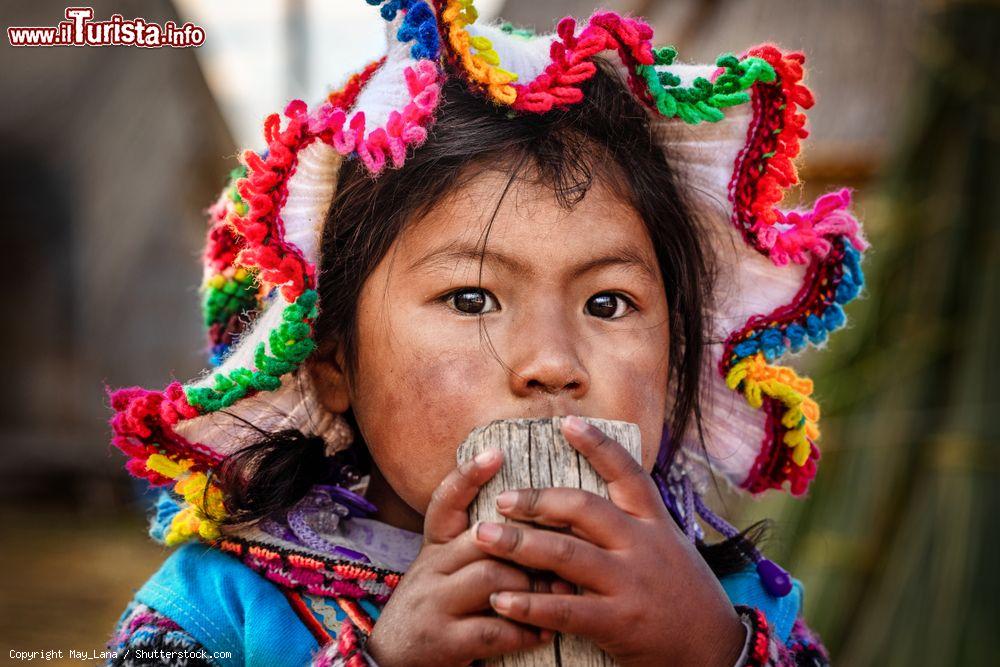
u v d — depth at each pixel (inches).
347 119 62.4
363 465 71.3
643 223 64.7
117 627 65.2
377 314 61.7
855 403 131.1
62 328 430.0
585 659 51.9
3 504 385.4
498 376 58.5
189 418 61.6
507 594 50.3
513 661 52.2
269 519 65.7
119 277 424.5
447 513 53.2
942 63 128.9
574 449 53.2
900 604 124.5
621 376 60.9
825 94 178.7
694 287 70.6
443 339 59.3
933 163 129.7
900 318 129.9
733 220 68.8
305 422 68.9
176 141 398.3
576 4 238.7
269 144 59.8
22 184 417.1
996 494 123.6
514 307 59.9
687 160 70.2
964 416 125.1
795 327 72.0
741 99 64.6
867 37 179.2
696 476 76.6
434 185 60.9
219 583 63.7
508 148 61.6
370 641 54.4
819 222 69.9
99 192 415.5
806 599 129.3
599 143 64.5
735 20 188.5
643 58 63.9
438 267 59.9
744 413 74.4
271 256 59.1
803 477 74.0
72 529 352.2
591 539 51.8
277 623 61.9
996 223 127.0
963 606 121.7
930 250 129.0
